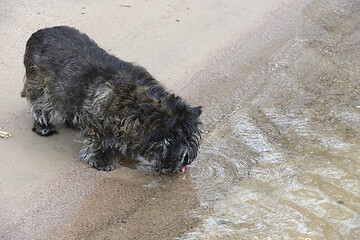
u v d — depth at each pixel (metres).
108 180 2.24
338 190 2.24
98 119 2.19
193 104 2.55
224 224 2.13
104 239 2.06
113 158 2.31
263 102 2.59
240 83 2.68
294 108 2.56
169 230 2.11
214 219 2.15
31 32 2.77
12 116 2.42
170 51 2.78
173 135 2.12
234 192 2.23
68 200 2.16
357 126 2.48
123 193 2.20
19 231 2.06
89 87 2.20
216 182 2.27
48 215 2.11
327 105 2.58
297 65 2.79
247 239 2.09
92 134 2.22
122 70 2.23
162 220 2.13
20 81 2.55
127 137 2.18
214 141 2.41
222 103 2.58
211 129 2.47
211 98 2.59
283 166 2.32
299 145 2.41
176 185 2.25
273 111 2.55
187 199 2.20
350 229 2.12
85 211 2.14
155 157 2.18
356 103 2.59
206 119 2.50
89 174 2.25
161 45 2.80
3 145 2.30
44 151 2.31
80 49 2.28
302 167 2.32
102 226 2.10
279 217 2.16
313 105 2.58
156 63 2.70
